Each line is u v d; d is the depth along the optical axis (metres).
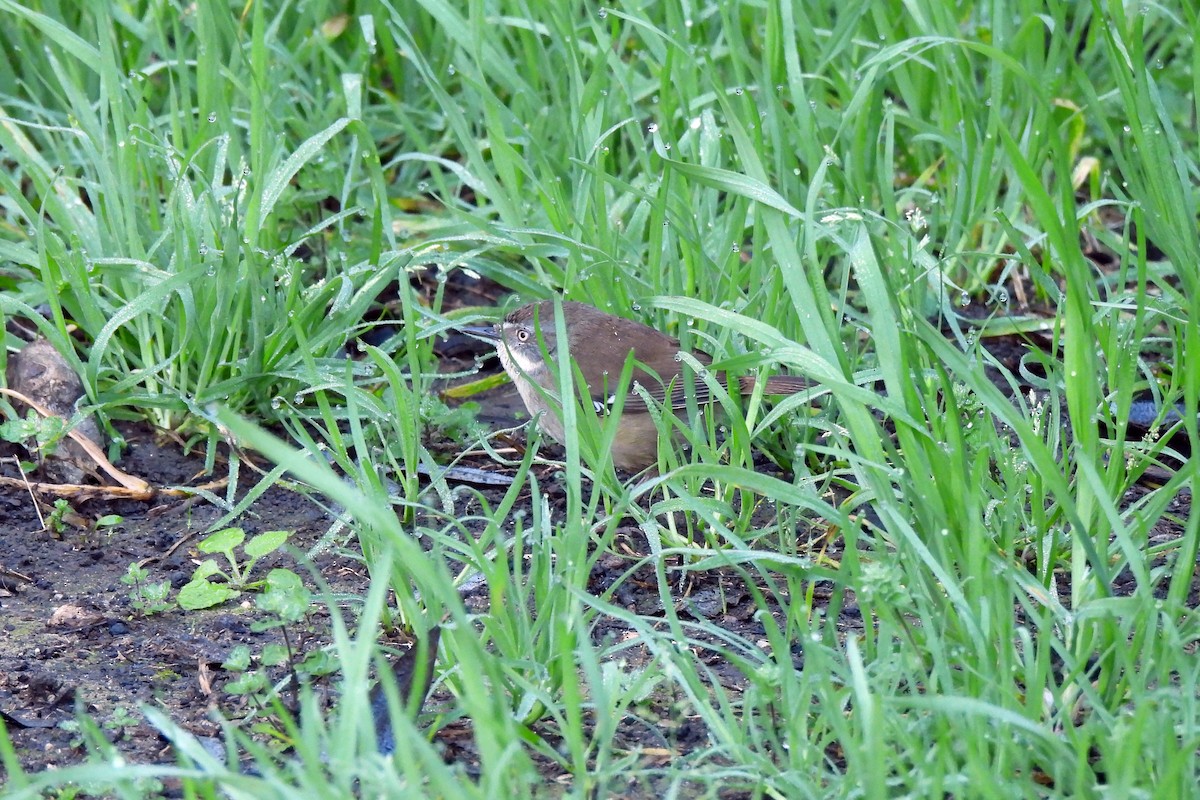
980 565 5.66
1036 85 7.41
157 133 10.46
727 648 6.66
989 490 7.04
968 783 4.91
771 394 8.42
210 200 8.82
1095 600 5.53
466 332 9.47
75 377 8.77
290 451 4.61
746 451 7.52
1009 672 5.36
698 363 7.21
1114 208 12.05
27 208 9.22
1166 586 7.05
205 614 6.98
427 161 11.52
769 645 6.67
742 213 9.24
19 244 9.09
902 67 11.08
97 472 8.34
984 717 5.18
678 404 8.55
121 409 8.81
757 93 10.91
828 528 7.75
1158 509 6.22
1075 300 5.93
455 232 10.56
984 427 7.01
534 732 5.83
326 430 8.77
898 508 6.23
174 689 6.30
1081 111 10.58
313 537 7.82
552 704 5.54
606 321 8.88
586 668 5.23
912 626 6.24
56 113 11.15
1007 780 4.99
